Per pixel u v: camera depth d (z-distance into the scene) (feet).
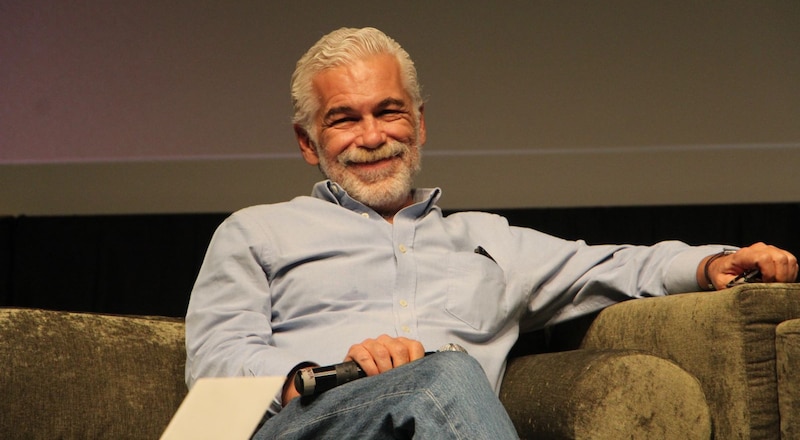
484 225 23.97
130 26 44.37
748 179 42.88
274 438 15.56
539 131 43.39
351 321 20.57
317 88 22.95
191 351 19.74
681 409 17.52
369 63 22.76
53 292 44.06
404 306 21.06
